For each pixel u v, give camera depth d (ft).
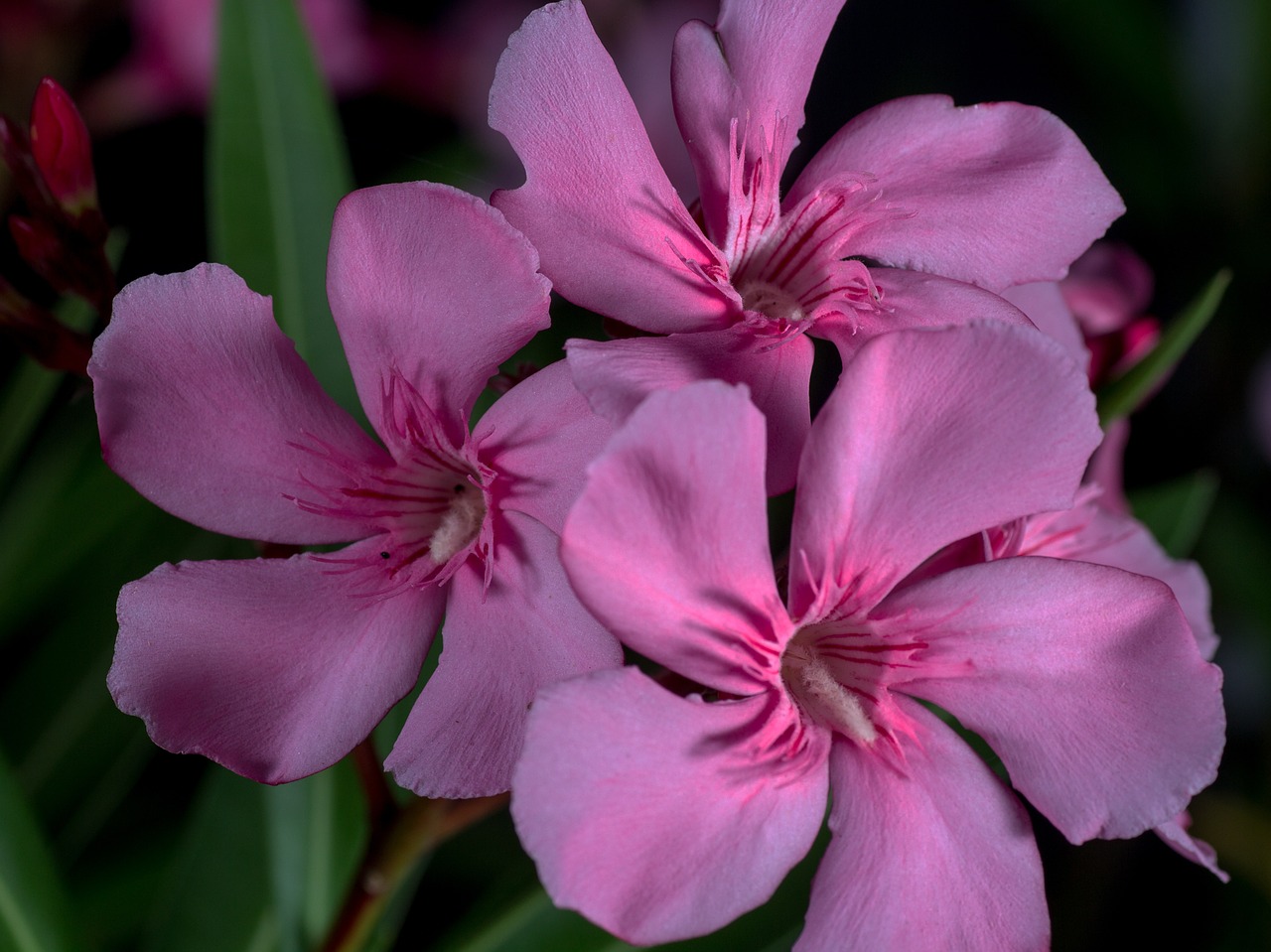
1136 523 0.93
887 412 0.80
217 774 1.00
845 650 0.82
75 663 1.06
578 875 0.76
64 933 0.92
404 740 0.80
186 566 0.82
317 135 0.99
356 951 0.89
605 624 0.77
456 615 0.81
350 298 0.82
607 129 0.83
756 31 0.86
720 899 0.77
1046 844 1.25
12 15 1.17
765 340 0.82
